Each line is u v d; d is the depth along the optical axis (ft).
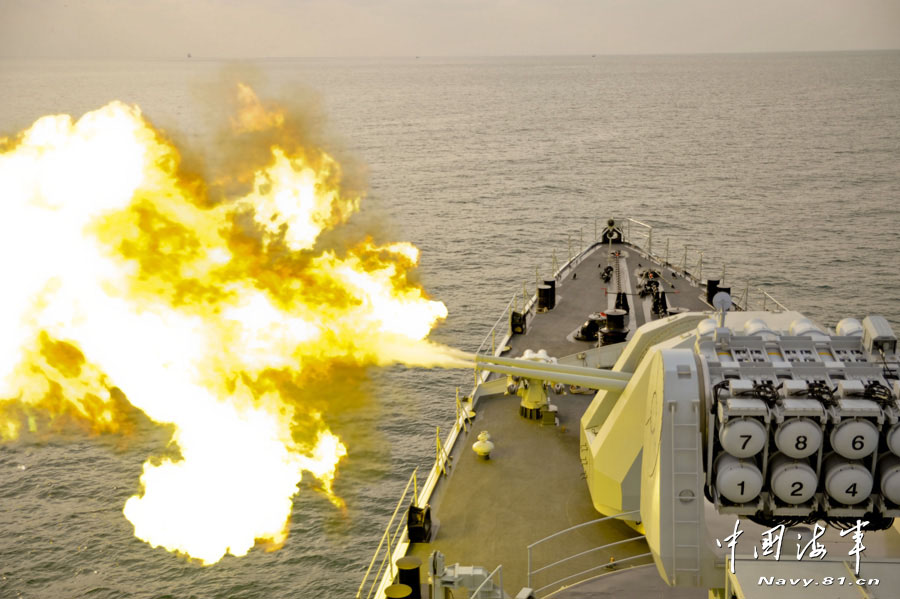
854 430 51.47
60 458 156.56
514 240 333.42
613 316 119.14
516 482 85.40
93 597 122.21
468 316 231.91
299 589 119.96
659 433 54.39
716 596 57.21
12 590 125.18
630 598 65.72
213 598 119.03
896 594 48.62
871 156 546.67
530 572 68.23
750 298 250.16
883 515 53.26
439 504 81.82
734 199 412.57
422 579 70.03
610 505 74.84
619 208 398.21
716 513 64.18
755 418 52.60
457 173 518.78
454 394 176.14
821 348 56.59
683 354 54.90
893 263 282.97
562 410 102.27
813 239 321.11
